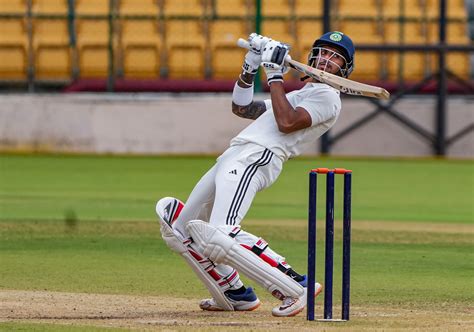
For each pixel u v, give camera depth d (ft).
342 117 247.09
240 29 263.90
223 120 242.58
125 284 92.17
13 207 150.71
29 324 71.10
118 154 241.55
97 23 259.80
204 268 77.25
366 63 259.60
